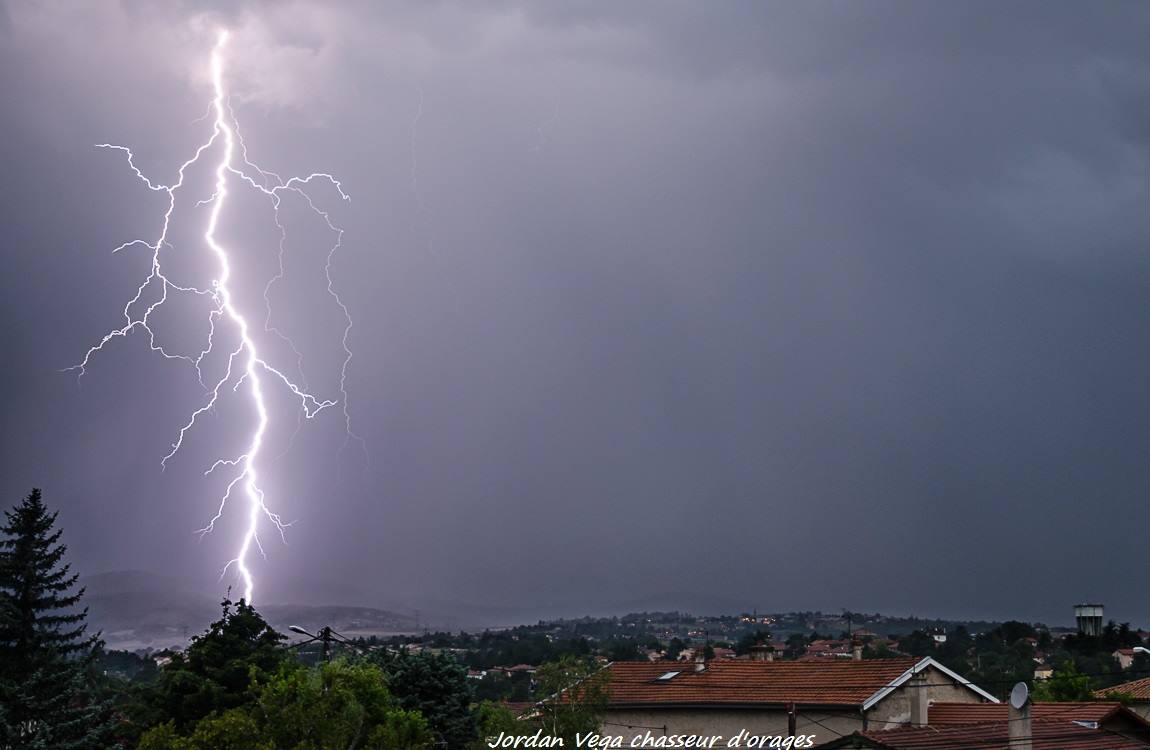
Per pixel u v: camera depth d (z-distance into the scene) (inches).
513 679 4018.2
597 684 1857.8
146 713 1886.1
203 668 1925.4
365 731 1588.3
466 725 1936.5
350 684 1604.3
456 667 2028.8
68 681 1854.1
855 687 1876.2
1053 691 2726.4
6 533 2086.6
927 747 1350.9
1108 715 1672.0
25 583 2048.5
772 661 2126.0
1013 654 4456.2
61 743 1752.0
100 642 2181.3
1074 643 4133.9
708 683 2055.9
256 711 1549.0
